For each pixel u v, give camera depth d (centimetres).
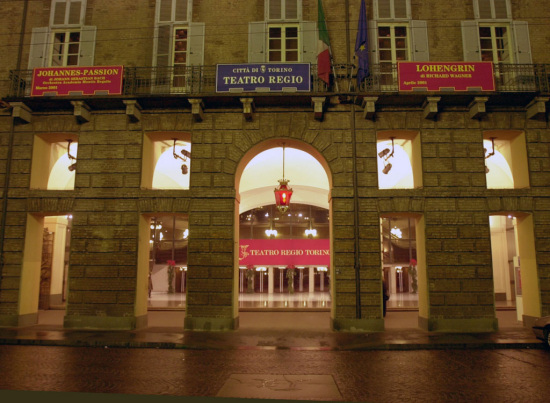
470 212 1231
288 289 2509
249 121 1293
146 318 1291
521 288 1296
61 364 820
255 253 2531
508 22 1362
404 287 2523
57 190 1274
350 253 1220
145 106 1302
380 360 880
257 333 1173
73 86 1284
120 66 1292
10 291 1241
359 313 1189
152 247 2583
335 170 1261
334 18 1355
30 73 1355
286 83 1272
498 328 1213
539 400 600
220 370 784
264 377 733
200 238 1238
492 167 1920
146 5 1395
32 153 1302
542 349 996
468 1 1372
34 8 1412
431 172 1252
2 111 1324
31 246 1291
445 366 820
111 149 1291
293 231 2559
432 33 1354
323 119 1285
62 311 1722
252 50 1352
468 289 1197
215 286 1217
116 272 1230
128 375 734
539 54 1343
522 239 1276
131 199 1262
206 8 1386
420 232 1266
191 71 1317
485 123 1275
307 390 650
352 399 602
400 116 1280
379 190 1243
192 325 1202
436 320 1187
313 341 1066
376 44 1349
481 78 1255
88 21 1392
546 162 1252
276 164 2275
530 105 1257
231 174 1270
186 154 1566
